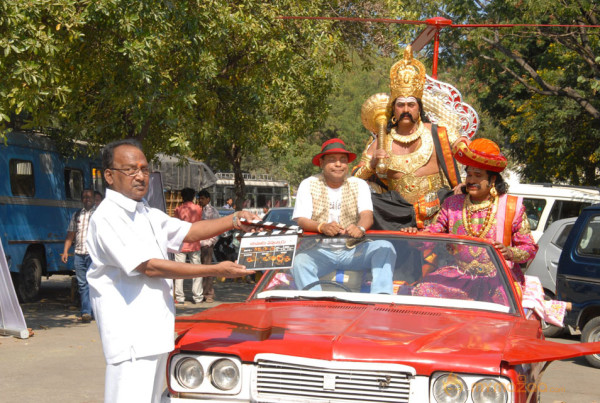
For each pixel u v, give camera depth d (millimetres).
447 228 5836
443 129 6922
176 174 22547
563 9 16844
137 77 10953
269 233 3795
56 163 14672
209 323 4117
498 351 3559
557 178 26828
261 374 3666
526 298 5371
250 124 16656
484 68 21578
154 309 3586
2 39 9016
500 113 27266
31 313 12328
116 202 3627
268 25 14500
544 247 12328
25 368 7707
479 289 4773
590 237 9672
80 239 11320
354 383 3539
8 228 13117
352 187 5762
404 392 3500
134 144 3725
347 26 17844
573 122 23016
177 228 3936
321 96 17969
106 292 3572
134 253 3506
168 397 3781
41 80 9305
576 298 9547
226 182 34062
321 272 4980
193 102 12023
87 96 13320
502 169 5527
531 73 19688
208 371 3744
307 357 3578
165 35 11602
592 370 8875
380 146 6910
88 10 10188
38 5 9516
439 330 3949
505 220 5527
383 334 3816
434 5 19875
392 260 4887
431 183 6855
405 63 6883
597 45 18188
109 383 3561
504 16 18672
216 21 12297
